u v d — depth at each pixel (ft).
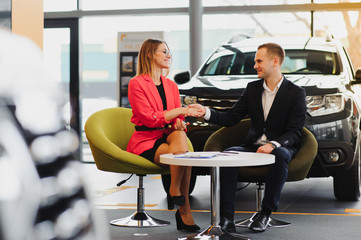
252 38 16.81
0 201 0.71
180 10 25.85
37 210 0.76
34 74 0.79
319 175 12.50
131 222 10.68
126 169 9.75
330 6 24.80
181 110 10.14
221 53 15.76
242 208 12.92
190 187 14.57
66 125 0.89
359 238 9.50
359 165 13.73
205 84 13.21
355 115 12.75
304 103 10.80
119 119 11.04
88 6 26.50
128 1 26.32
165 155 8.88
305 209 12.68
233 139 11.60
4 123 0.74
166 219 11.53
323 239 9.39
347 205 13.17
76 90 26.30
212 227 9.02
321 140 12.19
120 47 24.71
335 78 13.61
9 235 0.72
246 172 10.07
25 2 10.17
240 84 12.98
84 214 0.84
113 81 26.48
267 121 10.93
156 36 24.39
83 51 26.61
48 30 26.43
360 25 24.82
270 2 25.32
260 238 9.43
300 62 14.76
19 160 0.74
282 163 9.86
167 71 10.72
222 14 25.80
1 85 0.75
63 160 0.82
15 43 0.79
